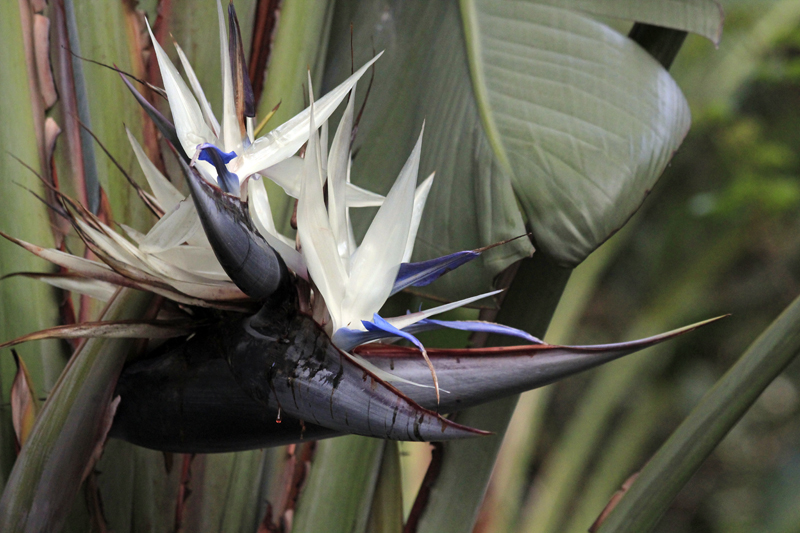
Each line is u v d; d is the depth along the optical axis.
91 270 4.56
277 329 4.55
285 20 4.90
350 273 4.55
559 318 8.48
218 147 4.55
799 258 15.25
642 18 4.91
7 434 4.76
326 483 4.96
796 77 12.23
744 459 16.58
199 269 4.57
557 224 4.80
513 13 4.93
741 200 12.30
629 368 10.42
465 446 4.97
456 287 4.82
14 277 4.77
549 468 9.27
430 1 4.98
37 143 4.78
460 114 4.89
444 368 4.57
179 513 4.88
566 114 4.86
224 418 4.58
